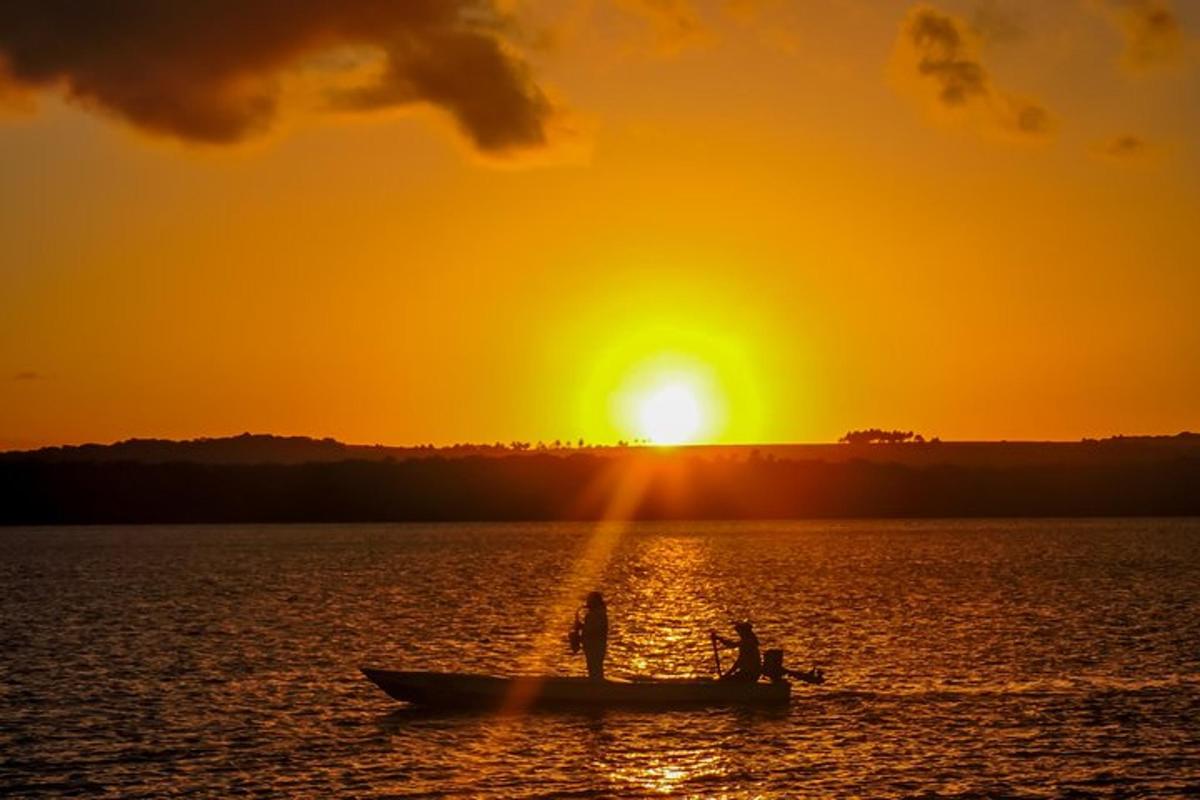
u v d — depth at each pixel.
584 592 116.50
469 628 83.31
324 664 65.38
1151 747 44.19
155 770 41.75
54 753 44.06
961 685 57.00
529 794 39.16
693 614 93.12
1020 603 98.38
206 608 100.12
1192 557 167.25
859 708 51.41
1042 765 41.94
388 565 168.75
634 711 50.66
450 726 48.16
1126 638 73.88
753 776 41.03
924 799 38.34
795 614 91.56
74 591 120.94
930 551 192.88
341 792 39.22
